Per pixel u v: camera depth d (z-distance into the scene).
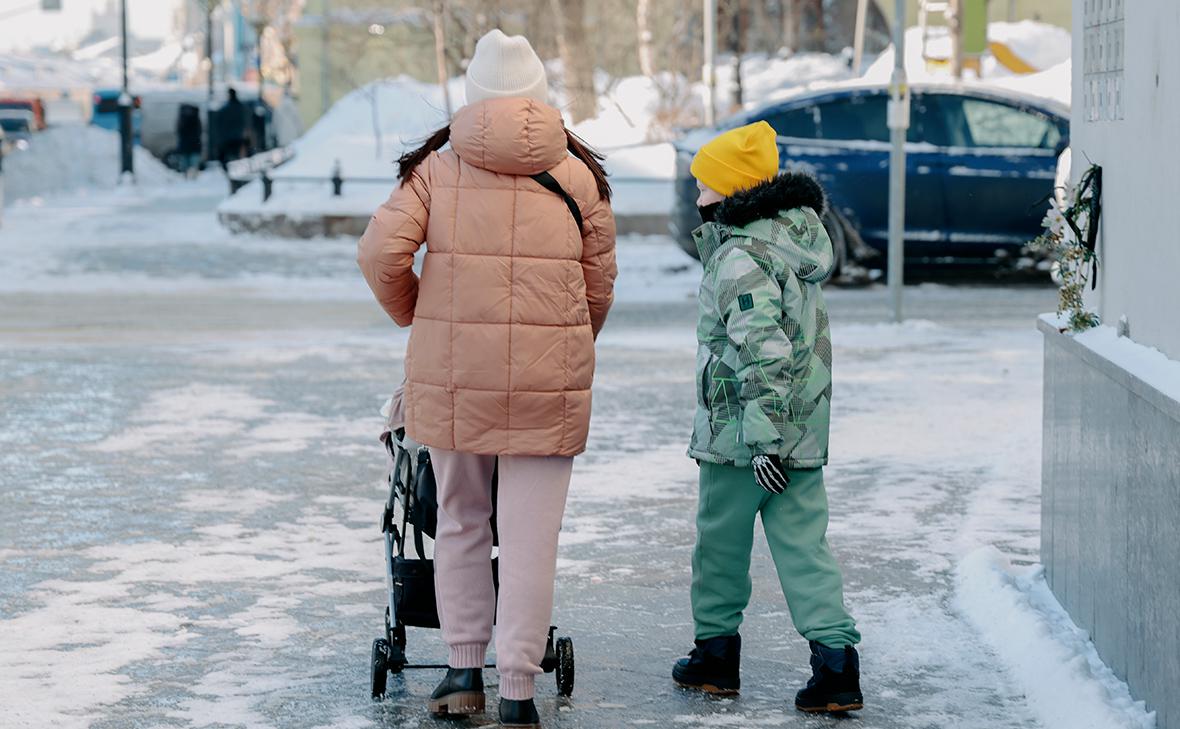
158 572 7.07
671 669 5.77
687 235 20.88
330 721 5.20
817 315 5.34
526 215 5.17
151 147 55.66
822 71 49.97
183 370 13.69
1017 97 19.86
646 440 10.34
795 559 5.34
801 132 20.23
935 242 19.92
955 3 28.69
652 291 21.16
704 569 5.49
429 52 48.88
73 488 8.86
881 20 64.25
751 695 5.51
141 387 12.67
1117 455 5.38
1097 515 5.67
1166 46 5.20
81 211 37.25
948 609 6.45
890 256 16.30
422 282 5.24
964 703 5.38
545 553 5.20
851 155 20.03
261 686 5.54
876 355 14.29
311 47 51.69
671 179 29.41
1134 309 5.60
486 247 5.16
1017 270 20.39
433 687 5.58
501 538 5.21
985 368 13.41
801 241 5.24
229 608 6.51
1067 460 6.21
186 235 30.34
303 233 29.89
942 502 8.41
